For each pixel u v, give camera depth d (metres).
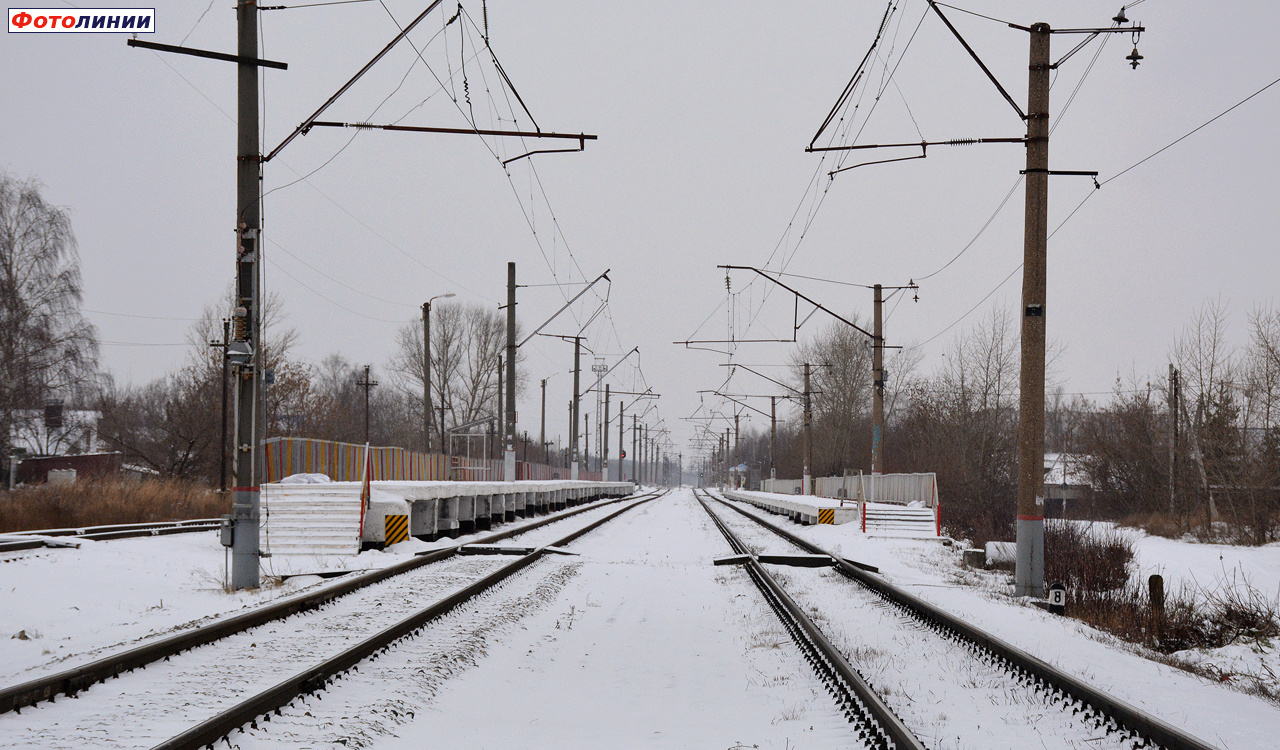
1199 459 38.22
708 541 28.25
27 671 8.27
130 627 11.32
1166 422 46.53
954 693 8.30
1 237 37.59
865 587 16.30
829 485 52.22
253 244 15.73
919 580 18.33
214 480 47.78
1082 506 52.31
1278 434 35.38
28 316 37.81
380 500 22.25
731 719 7.40
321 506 21.47
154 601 13.59
